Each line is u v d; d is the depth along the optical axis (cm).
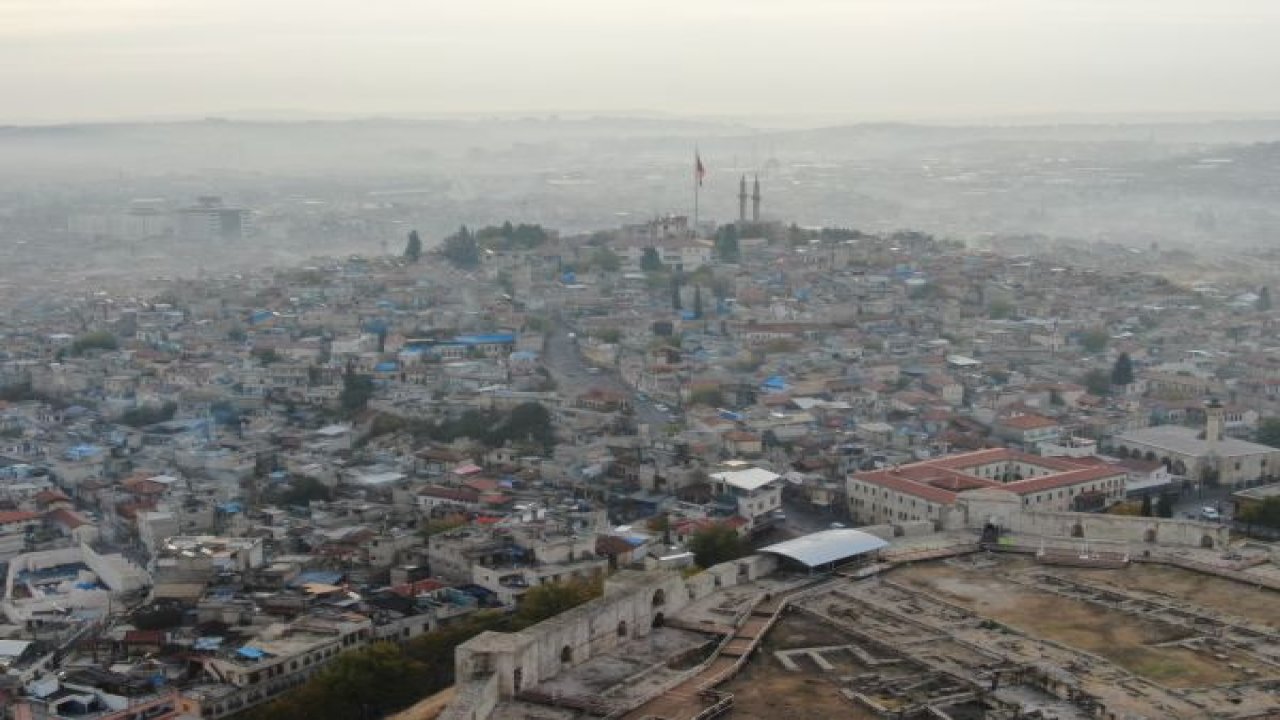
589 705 16275
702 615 19625
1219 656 18212
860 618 19562
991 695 16812
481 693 16212
